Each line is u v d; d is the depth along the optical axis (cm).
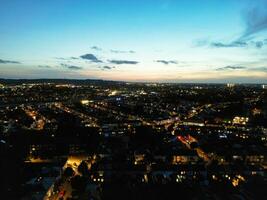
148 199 14838
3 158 18375
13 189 14838
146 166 19712
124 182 16738
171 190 15638
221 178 17300
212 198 14912
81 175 18175
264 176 17812
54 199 15250
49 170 17450
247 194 15375
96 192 15875
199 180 17088
